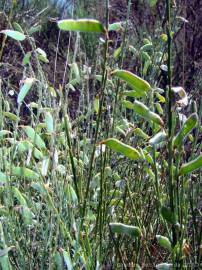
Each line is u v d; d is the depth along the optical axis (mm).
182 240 933
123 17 3945
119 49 1453
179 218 947
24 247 1297
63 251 1137
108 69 1051
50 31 3881
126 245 1314
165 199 1330
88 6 4348
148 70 1896
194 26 3539
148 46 1706
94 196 1371
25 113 2314
